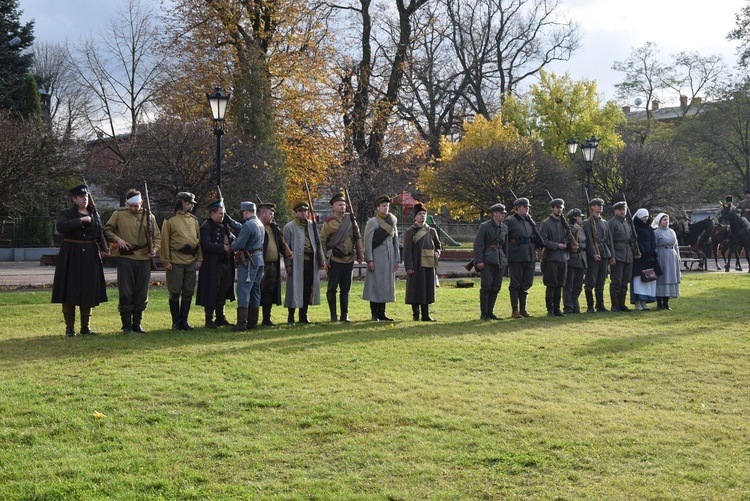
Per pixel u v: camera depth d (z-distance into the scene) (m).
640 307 15.20
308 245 12.66
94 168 43.38
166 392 7.28
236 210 29.59
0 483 5.00
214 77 33.97
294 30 35.94
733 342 10.43
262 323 12.53
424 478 5.13
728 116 57.12
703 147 58.50
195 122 30.19
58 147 33.66
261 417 6.50
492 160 37.16
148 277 11.52
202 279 12.09
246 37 34.38
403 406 6.86
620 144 52.19
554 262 13.94
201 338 10.70
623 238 14.84
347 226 13.02
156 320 13.02
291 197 37.47
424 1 38.53
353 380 7.93
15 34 46.06
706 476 5.18
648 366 8.79
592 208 14.71
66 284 10.76
